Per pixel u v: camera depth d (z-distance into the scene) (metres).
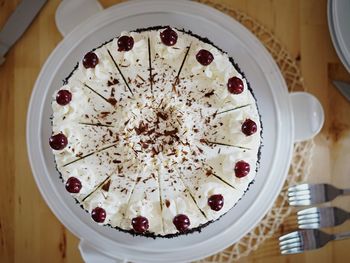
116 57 0.38
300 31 0.43
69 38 0.42
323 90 0.43
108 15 0.42
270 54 0.42
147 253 0.41
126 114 0.38
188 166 0.38
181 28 0.42
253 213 0.41
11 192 0.44
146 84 0.38
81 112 0.38
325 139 0.43
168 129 0.38
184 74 0.38
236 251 0.43
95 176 0.38
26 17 0.43
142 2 0.42
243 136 0.37
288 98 0.41
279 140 0.41
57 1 0.44
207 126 0.38
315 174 0.43
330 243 0.42
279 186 0.41
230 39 0.42
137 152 0.38
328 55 0.43
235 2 0.43
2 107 0.44
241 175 0.36
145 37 0.38
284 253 0.41
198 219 0.37
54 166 0.42
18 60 0.44
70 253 0.43
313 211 0.41
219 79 0.38
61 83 0.42
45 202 0.44
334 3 0.40
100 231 0.42
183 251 0.41
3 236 0.44
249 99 0.38
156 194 0.38
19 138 0.44
